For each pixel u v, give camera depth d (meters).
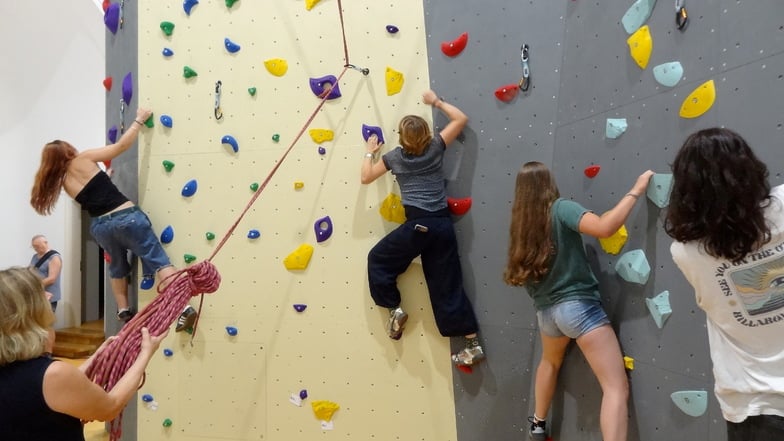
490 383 2.44
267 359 2.74
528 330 2.38
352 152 2.64
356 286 2.63
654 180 1.83
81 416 1.34
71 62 5.99
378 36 2.61
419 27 2.57
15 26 5.58
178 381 2.84
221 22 2.83
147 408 2.88
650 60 1.89
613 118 2.06
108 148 2.73
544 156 2.37
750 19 1.55
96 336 5.75
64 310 6.14
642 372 1.92
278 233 2.74
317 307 2.68
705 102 1.67
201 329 2.82
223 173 2.81
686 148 1.29
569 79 2.29
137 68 2.95
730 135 1.24
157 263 2.72
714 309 1.31
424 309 2.54
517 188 2.07
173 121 2.88
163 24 2.88
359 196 2.63
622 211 1.82
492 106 2.45
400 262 2.45
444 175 2.51
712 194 1.21
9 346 1.27
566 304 1.99
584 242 2.23
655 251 1.86
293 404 2.70
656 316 1.84
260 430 2.74
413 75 2.57
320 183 2.69
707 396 1.66
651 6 1.89
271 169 2.75
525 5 2.40
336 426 2.65
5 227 5.63
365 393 2.62
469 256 2.47
